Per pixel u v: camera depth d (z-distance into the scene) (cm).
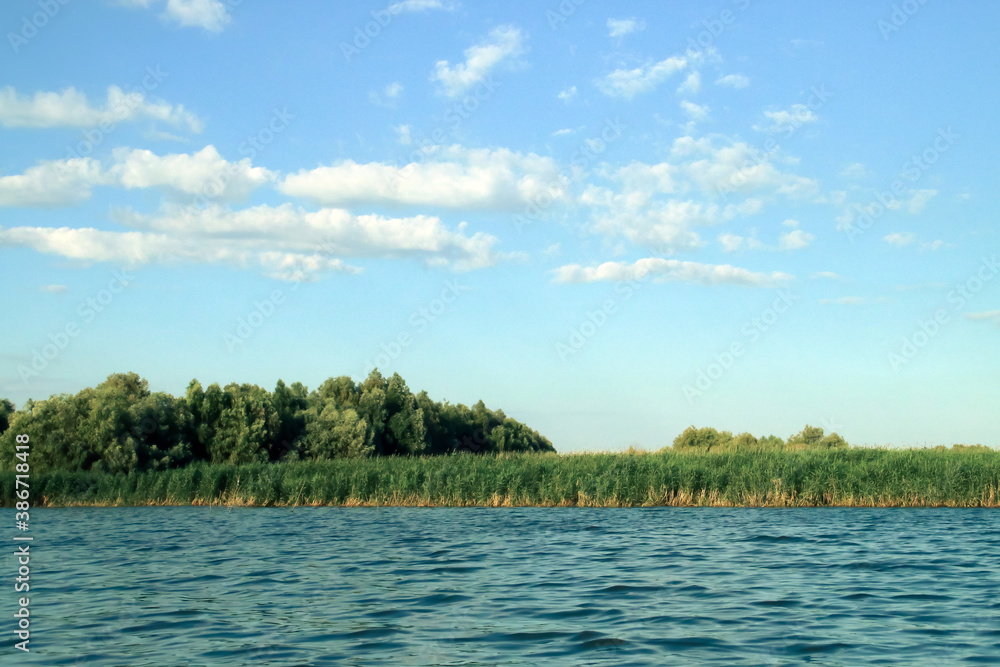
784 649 1160
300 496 4288
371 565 2094
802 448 4656
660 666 1068
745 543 2469
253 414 7681
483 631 1293
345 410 9056
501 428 12375
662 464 4100
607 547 2416
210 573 1981
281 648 1189
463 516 3556
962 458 3844
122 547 2552
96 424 6003
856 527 2866
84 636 1281
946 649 1155
